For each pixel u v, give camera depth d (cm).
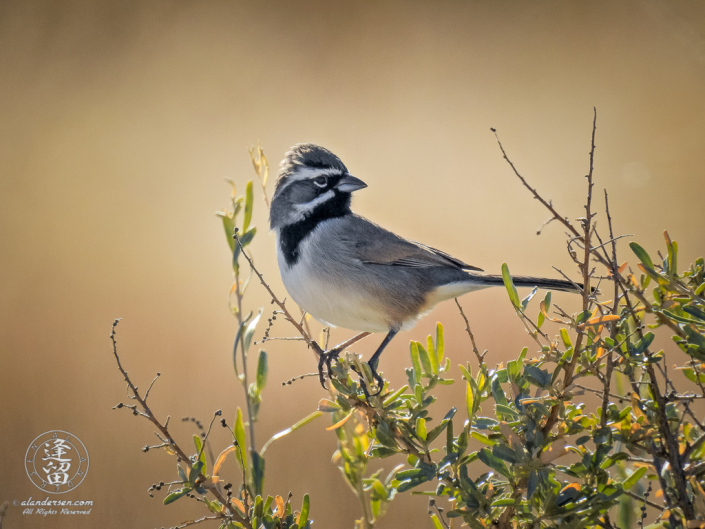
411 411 550
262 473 572
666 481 482
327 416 1084
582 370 474
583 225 472
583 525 454
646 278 514
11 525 888
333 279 796
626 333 495
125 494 947
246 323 612
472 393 524
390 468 956
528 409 481
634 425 470
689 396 450
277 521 518
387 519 906
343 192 826
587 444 636
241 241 646
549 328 1166
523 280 788
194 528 908
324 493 926
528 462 461
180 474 513
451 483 486
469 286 828
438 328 584
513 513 485
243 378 603
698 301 457
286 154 830
